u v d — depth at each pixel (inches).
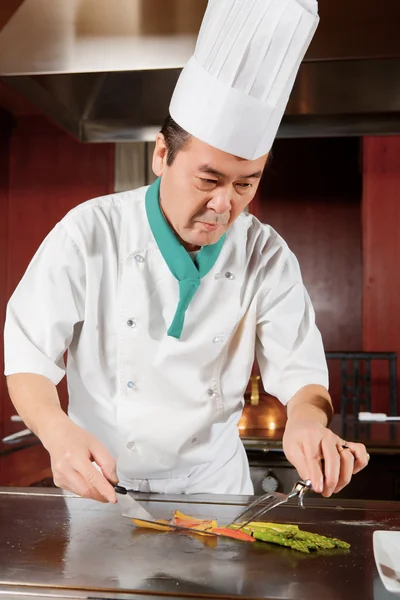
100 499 41.2
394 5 58.7
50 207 199.0
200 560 38.9
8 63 66.9
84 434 43.8
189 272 52.5
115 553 39.8
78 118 90.5
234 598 34.2
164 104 86.2
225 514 47.8
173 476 57.4
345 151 190.2
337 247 190.9
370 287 182.7
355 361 134.8
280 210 192.9
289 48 44.1
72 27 62.2
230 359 58.1
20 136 199.2
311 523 45.9
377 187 181.3
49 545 40.9
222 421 57.9
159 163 48.8
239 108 43.0
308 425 46.5
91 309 54.0
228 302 55.6
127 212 55.4
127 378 55.0
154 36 62.3
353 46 64.4
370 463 85.1
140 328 54.3
